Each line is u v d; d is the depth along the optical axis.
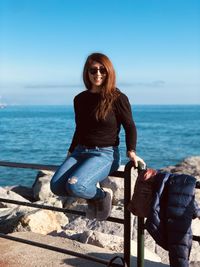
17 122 117.50
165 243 3.87
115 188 10.82
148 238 6.61
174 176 3.93
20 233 6.12
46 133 71.00
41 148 48.41
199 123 113.50
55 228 7.50
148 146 50.66
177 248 3.75
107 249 5.72
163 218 3.86
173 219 3.78
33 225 7.20
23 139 59.28
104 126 4.26
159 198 3.87
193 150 47.06
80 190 4.16
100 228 7.21
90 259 4.78
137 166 4.20
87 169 4.21
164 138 62.59
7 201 5.38
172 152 45.06
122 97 4.21
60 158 41.09
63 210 4.85
